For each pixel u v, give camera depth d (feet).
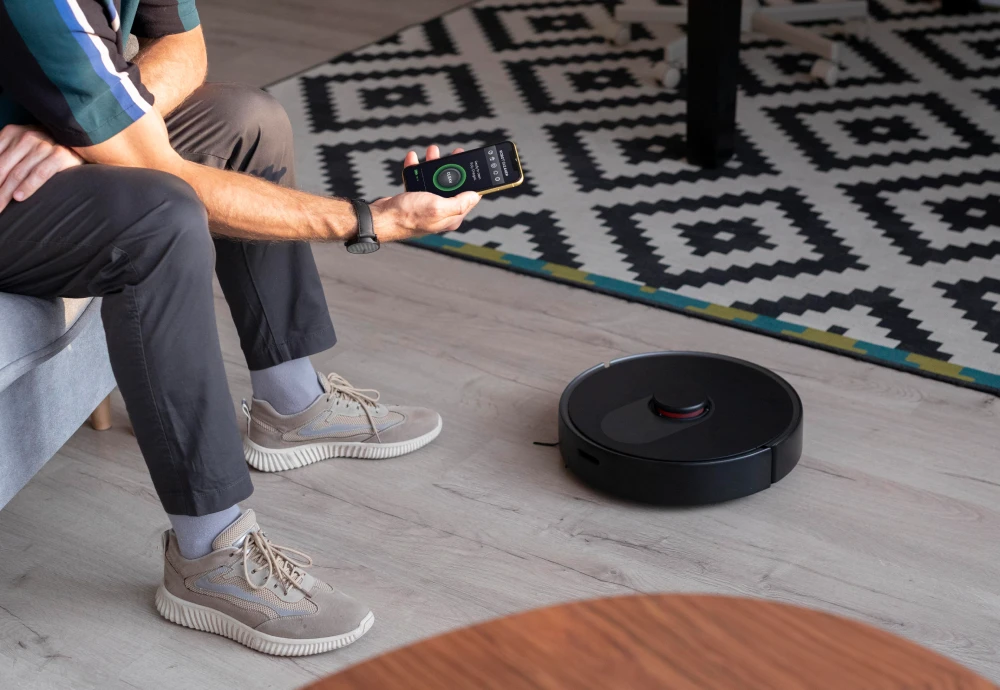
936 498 4.73
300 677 3.96
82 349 4.70
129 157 3.79
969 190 7.73
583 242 7.30
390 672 2.19
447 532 4.68
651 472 4.60
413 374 5.91
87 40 3.47
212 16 13.30
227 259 4.80
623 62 10.94
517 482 5.00
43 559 4.58
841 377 5.66
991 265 6.69
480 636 2.27
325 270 7.16
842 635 2.25
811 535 4.55
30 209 3.70
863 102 9.48
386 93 10.40
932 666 2.16
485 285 6.86
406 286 6.90
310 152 9.03
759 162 8.39
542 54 11.34
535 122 9.47
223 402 3.88
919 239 7.06
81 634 4.17
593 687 2.14
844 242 7.08
